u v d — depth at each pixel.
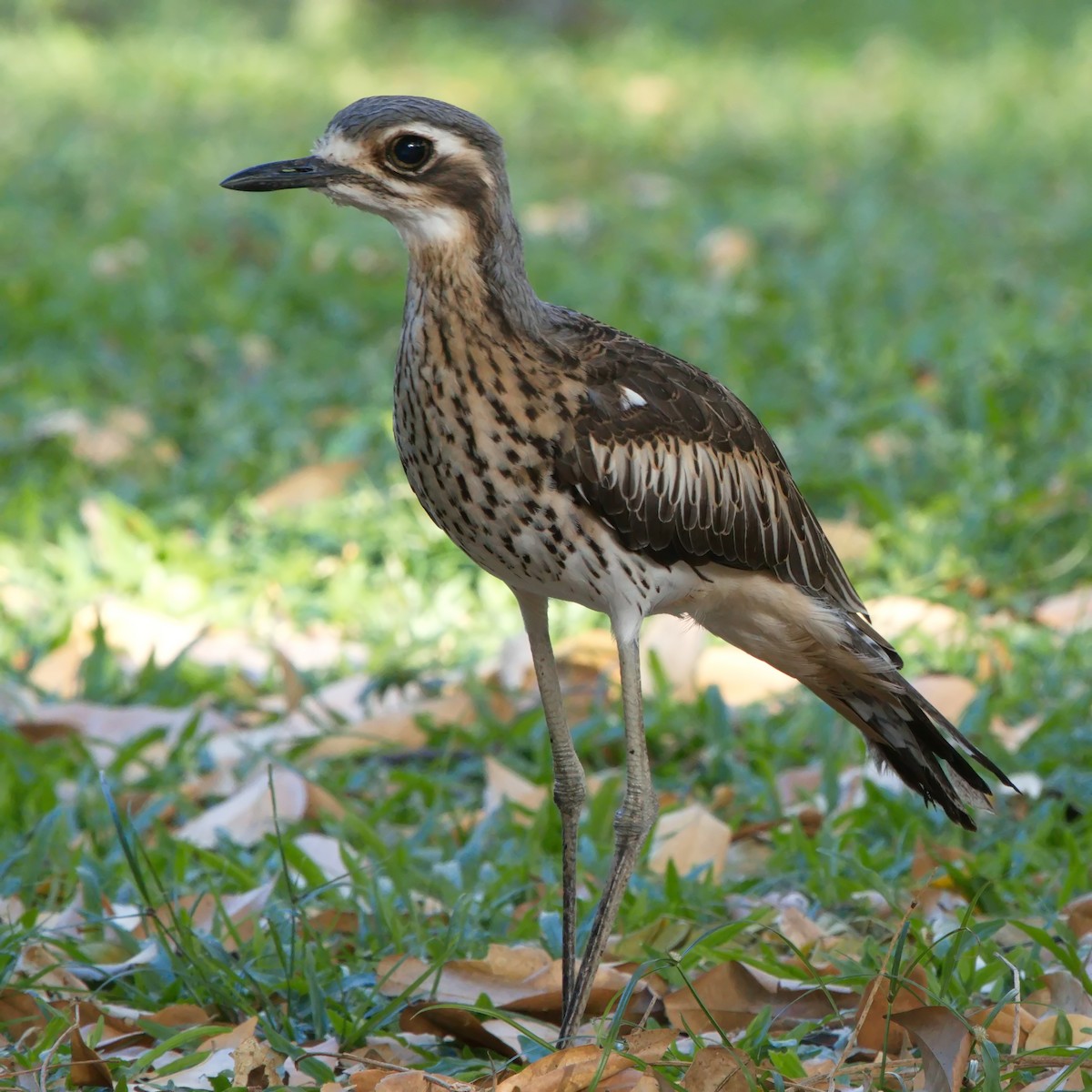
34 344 16.61
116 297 17.56
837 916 8.25
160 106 27.77
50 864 8.88
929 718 7.71
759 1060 6.64
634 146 25.61
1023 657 10.87
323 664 11.34
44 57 31.77
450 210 6.82
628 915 8.20
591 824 9.22
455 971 7.50
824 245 19.62
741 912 8.25
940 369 15.07
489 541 7.10
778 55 33.84
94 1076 6.71
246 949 7.72
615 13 37.50
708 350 15.68
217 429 14.66
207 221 20.42
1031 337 15.49
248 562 12.48
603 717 10.20
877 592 11.78
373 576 12.34
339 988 7.41
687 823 8.81
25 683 10.84
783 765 9.91
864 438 13.90
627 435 7.04
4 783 9.52
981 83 29.72
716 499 7.38
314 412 14.97
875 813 9.16
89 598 12.04
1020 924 7.38
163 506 13.45
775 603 7.72
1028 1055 6.44
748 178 23.67
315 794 9.29
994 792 9.39
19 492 13.41
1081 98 28.11
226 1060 6.79
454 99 29.06
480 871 8.67
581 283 17.97
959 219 20.81
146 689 10.81
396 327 17.38
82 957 7.82
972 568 11.98
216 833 9.10
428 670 11.08
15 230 20.12
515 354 6.86
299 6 36.41
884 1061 6.33
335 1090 6.33
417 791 9.60
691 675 10.73
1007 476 13.23
